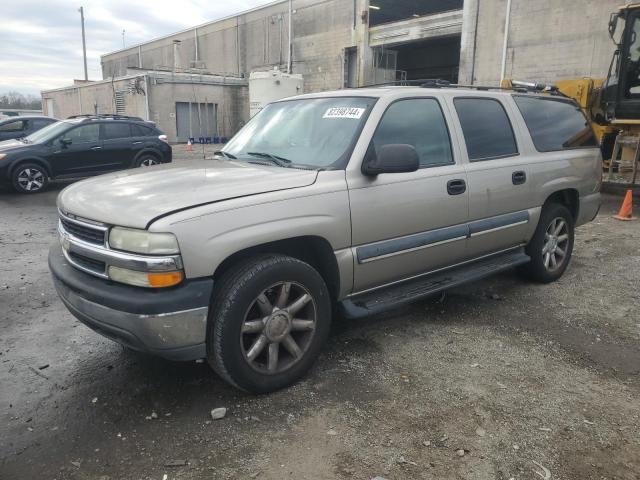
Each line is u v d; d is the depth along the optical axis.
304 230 3.21
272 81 24.17
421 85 4.48
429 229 3.99
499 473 2.57
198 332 2.87
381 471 2.57
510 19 17.69
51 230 7.98
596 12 15.48
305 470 2.58
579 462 2.66
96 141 12.18
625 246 6.94
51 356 3.79
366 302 3.76
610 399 3.24
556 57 16.59
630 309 4.72
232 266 3.09
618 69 10.55
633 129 10.68
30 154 11.30
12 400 3.21
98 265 3.00
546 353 3.85
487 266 4.66
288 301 3.29
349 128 3.75
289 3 32.00
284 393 3.27
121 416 3.03
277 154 3.94
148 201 2.95
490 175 4.42
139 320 2.75
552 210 5.21
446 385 3.37
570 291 5.18
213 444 2.78
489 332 4.20
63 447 2.76
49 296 5.04
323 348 3.88
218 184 3.19
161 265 2.73
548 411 3.10
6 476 2.54
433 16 24.11
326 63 30.31
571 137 5.54
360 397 3.22
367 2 27.30
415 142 3.96
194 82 29.48
